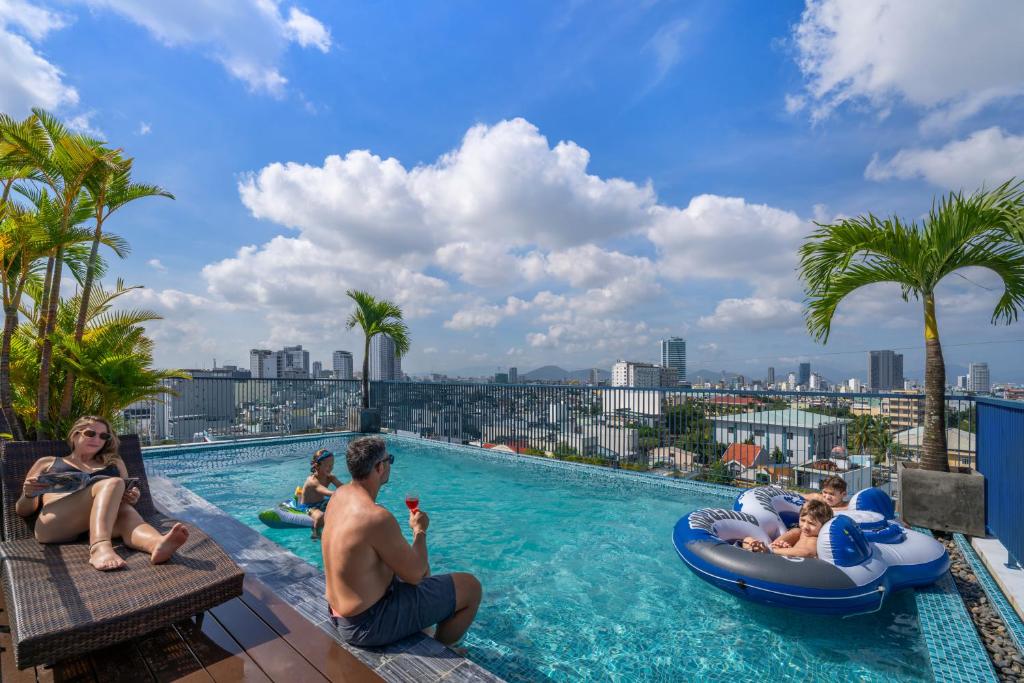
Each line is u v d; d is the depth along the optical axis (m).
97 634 1.97
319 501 5.36
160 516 3.35
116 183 5.04
